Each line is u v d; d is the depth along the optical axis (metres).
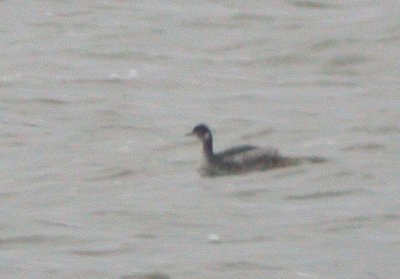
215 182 39.69
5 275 32.62
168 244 34.75
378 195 38.59
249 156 40.44
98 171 41.66
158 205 37.88
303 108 49.06
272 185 39.25
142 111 48.97
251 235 35.34
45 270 32.94
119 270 32.78
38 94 51.38
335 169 40.66
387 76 54.03
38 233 35.78
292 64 56.16
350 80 53.47
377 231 35.50
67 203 38.53
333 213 37.00
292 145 44.28
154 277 32.22
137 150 44.06
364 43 58.38
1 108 49.62
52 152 44.12
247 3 66.19
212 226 36.19
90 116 48.47
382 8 64.44
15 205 38.41
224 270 32.72
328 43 58.31
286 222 36.34
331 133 45.59
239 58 56.91
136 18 63.38
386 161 41.88
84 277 32.34
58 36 60.38
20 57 56.91
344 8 64.75
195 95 51.38
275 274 32.38
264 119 47.59
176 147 44.25
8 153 44.00
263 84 52.88
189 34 60.66
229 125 47.00
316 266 32.91
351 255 33.72
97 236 35.53
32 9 65.12
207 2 66.50
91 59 56.81
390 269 32.72
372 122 46.72
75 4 66.00
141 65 55.84
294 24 61.81
